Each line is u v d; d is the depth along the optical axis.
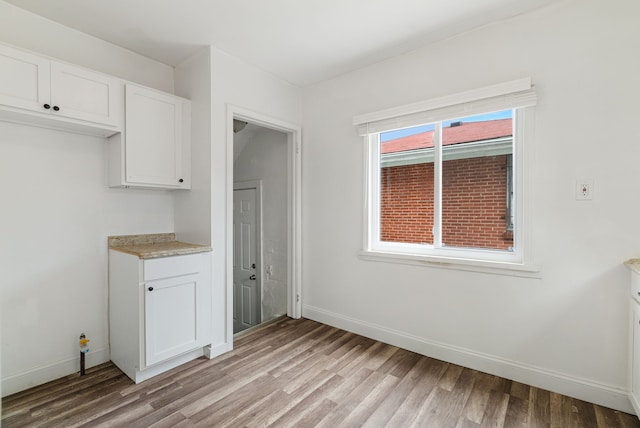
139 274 1.93
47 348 2.02
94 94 1.98
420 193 2.49
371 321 2.70
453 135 2.32
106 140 2.29
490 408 1.74
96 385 1.95
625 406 1.69
